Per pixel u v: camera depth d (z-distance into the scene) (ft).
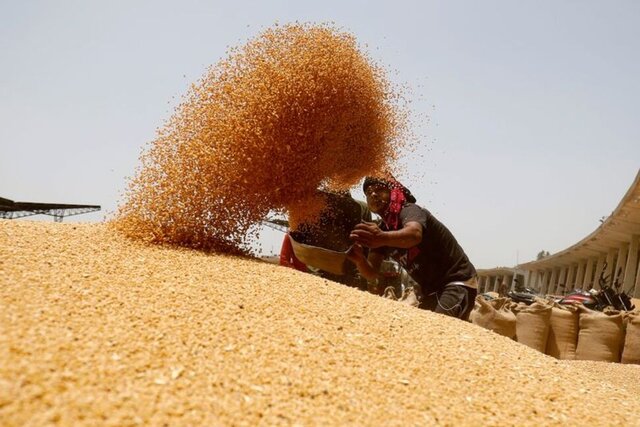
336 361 7.70
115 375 5.86
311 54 12.96
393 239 12.77
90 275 9.32
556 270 224.53
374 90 13.65
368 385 7.16
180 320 7.98
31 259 9.69
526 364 9.45
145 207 12.57
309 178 12.89
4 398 4.75
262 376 6.72
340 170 13.84
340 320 9.43
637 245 124.47
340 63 12.97
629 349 24.95
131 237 12.34
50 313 7.22
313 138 12.62
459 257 13.99
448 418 6.66
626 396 9.14
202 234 12.80
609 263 152.76
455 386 7.74
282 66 12.80
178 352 6.86
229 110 12.60
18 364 5.42
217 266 11.23
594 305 43.96
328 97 12.51
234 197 12.60
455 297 13.53
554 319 26.30
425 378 7.80
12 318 6.72
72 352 6.13
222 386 6.22
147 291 9.00
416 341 9.25
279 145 12.32
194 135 12.84
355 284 16.90
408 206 13.85
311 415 6.01
